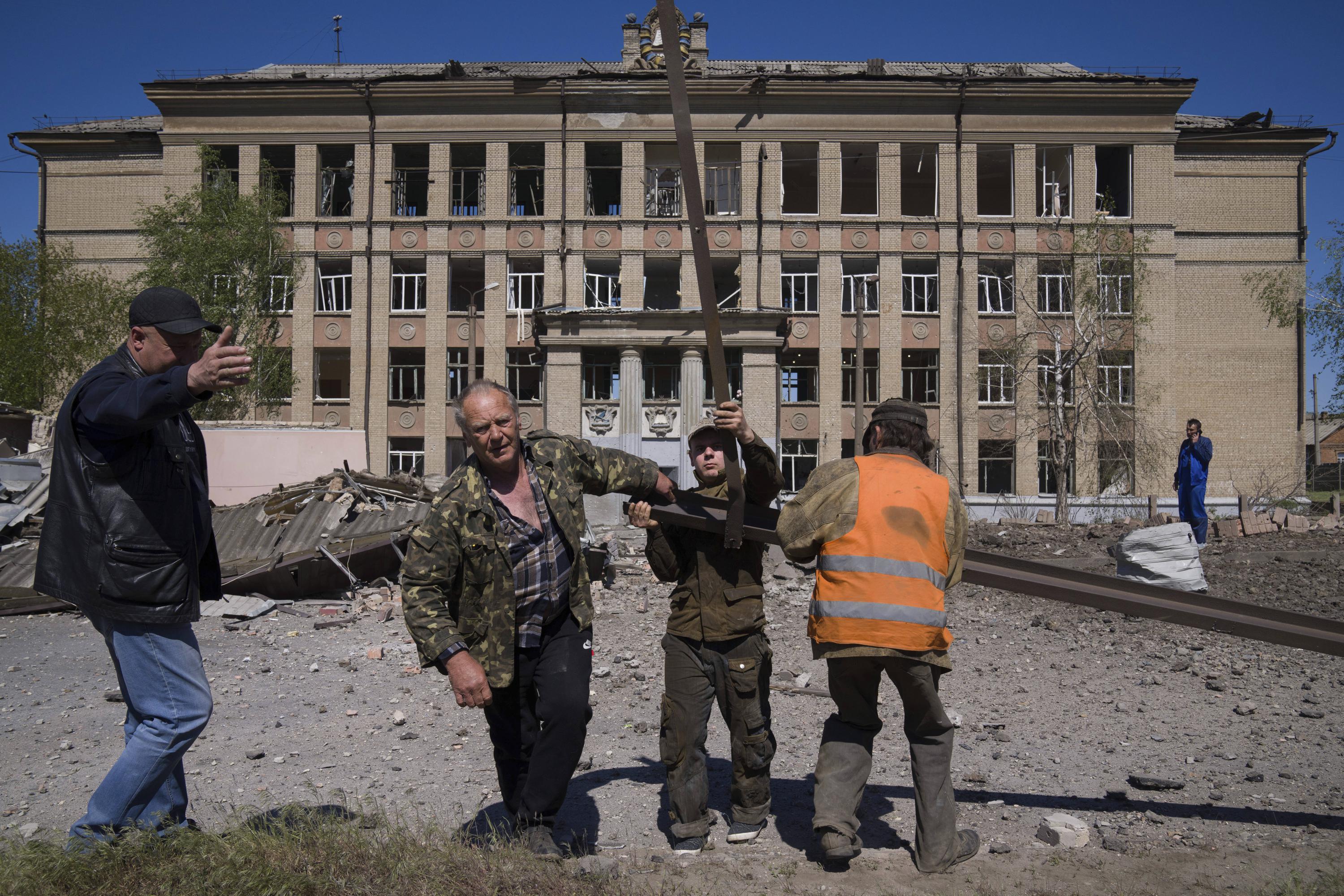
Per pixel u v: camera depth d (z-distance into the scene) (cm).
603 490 344
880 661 311
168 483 294
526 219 3438
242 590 1026
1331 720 524
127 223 3756
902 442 348
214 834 303
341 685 652
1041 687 624
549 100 3441
